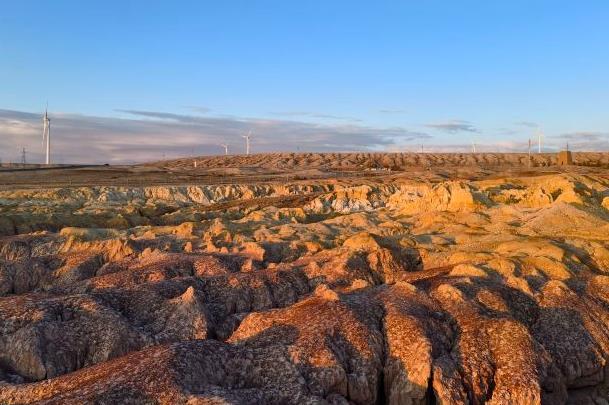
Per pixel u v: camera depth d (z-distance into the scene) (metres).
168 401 31.69
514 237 68.75
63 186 179.38
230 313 52.44
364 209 125.56
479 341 42.09
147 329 46.69
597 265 60.34
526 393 37.41
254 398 34.22
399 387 38.31
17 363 41.06
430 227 81.94
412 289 49.28
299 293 57.12
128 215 114.56
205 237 80.00
